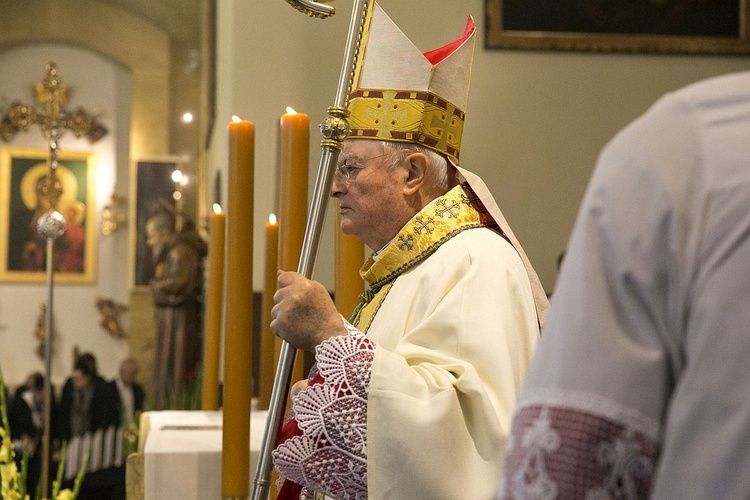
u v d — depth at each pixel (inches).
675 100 34.4
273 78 182.5
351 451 61.9
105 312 466.0
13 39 470.3
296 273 65.5
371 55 76.8
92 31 474.6
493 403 63.1
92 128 478.0
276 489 80.6
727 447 29.2
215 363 122.0
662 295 31.7
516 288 69.4
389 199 75.2
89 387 373.1
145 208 455.5
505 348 65.2
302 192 76.8
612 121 191.9
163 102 474.9
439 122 76.3
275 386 64.7
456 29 187.3
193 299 315.0
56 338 466.0
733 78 34.5
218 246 120.6
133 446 196.4
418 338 66.8
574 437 31.5
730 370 29.7
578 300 32.6
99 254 474.3
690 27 194.7
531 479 32.1
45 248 469.7
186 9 476.1
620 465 31.1
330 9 64.5
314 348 64.6
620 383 31.3
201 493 91.4
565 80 191.9
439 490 59.7
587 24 192.5
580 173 190.5
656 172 32.5
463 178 79.7
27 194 470.3
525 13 191.0
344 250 83.0
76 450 364.2
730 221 31.1
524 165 189.8
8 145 471.8
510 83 190.5
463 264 70.2
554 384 32.4
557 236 189.2
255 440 98.8
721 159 32.1
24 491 94.3
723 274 30.5
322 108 182.7
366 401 62.1
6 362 461.1
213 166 341.1
